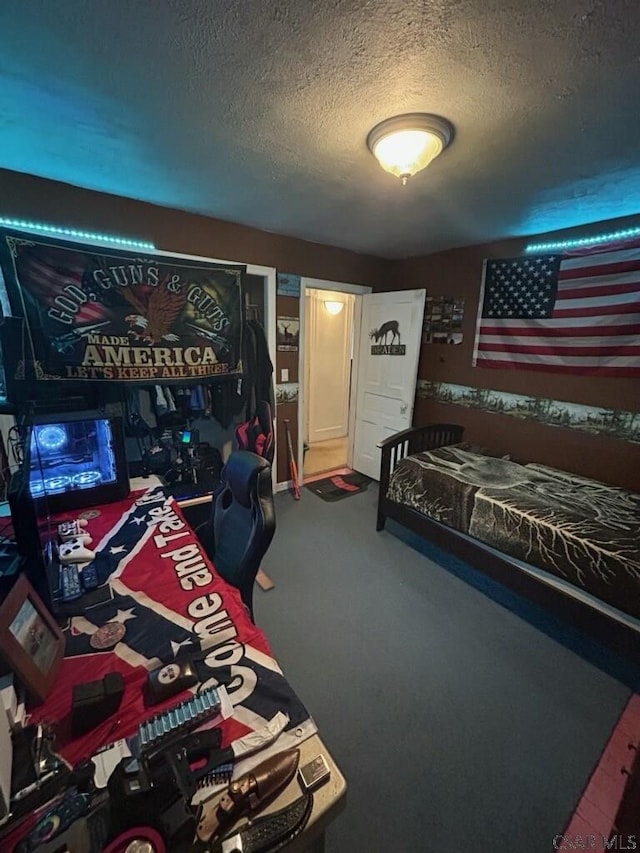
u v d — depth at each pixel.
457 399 3.46
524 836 1.17
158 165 1.80
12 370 1.78
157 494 1.95
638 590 1.61
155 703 0.83
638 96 1.20
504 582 2.14
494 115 1.32
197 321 2.29
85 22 0.94
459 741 1.45
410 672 1.74
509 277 2.94
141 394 2.38
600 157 1.62
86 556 1.38
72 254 1.88
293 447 3.63
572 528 1.87
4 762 0.65
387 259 3.88
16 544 1.17
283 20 0.93
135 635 1.03
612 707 1.58
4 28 0.96
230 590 1.22
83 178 1.98
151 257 2.09
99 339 2.01
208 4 0.89
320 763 0.72
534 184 1.91
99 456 1.83
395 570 2.50
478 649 1.88
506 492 2.29
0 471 1.59
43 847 0.55
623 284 2.36
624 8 0.87
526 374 2.94
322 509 3.36
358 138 1.51
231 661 0.95
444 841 1.16
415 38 0.98
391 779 1.32
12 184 1.95
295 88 1.20
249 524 1.41
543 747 1.43
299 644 1.89
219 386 2.65
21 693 0.82
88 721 0.78
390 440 2.88
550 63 1.06
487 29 0.94
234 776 0.69
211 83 1.18
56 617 1.09
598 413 2.58
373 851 1.13
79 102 1.29
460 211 2.34
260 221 2.67
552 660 1.82
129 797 0.59
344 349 5.19
